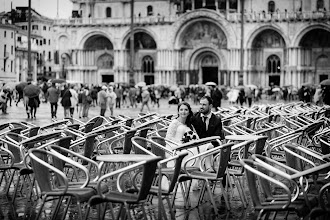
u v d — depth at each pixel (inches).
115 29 5492.1
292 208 567.8
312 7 5123.0
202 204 784.9
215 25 5201.8
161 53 5349.4
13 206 750.5
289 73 4953.3
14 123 1064.8
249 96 3511.3
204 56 5334.6
